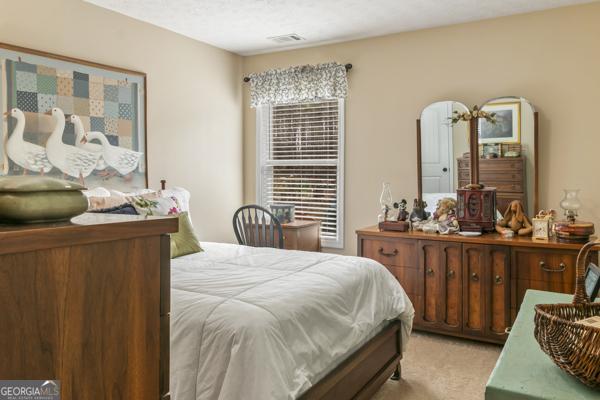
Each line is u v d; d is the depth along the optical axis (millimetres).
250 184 4945
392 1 3371
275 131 4855
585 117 3436
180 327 1854
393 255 3684
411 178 4109
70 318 826
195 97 4336
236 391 1671
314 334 2057
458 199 3639
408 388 2771
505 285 3256
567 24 3475
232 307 1890
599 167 3402
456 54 3877
